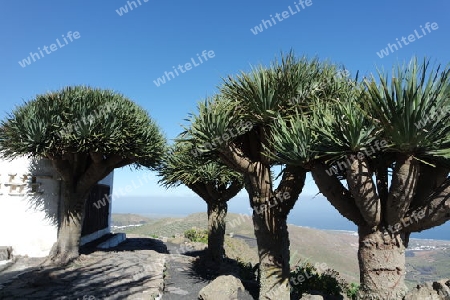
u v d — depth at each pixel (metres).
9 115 8.29
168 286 7.37
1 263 8.58
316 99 5.54
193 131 5.48
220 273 8.68
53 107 7.79
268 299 5.68
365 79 4.27
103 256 9.52
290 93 5.54
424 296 4.31
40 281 6.76
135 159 9.41
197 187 10.30
